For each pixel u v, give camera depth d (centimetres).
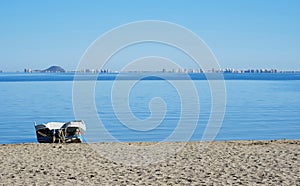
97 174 1144
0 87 6894
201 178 1093
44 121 2767
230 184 1025
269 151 1498
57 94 5191
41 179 1082
